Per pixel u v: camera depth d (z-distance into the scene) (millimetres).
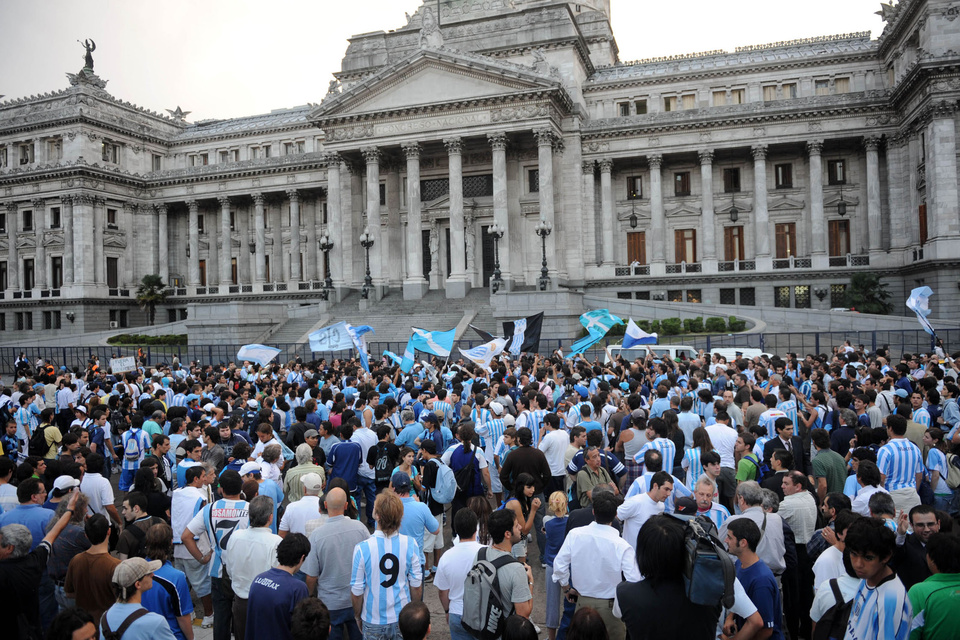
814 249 65250
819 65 69062
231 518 10359
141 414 17625
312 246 85062
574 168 69500
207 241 90062
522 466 12828
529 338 32562
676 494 11180
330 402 20297
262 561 9359
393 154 72125
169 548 8828
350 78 78938
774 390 19969
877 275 59125
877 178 63719
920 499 11398
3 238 88250
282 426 18438
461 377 25938
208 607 11586
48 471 12148
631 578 8469
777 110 64938
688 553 6266
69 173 81188
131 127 88250
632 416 13977
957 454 12211
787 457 10883
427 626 6801
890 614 6812
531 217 70562
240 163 84438
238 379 26578
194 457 13062
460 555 8688
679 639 6359
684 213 71188
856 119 63781
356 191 73562
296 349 56625
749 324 52812
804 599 10172
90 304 81688
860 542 6891
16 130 86000
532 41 71688
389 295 70500
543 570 14445
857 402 15602
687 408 15070
